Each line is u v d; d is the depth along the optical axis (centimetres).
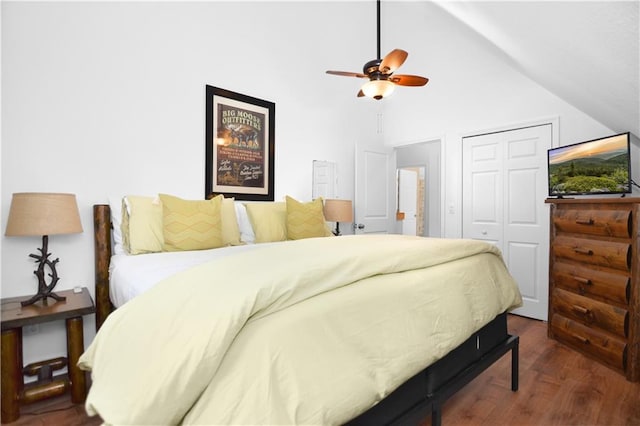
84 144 232
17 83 206
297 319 98
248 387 82
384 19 455
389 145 459
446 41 391
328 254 139
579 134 294
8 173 204
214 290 102
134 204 233
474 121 368
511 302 197
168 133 272
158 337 94
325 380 93
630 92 180
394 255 149
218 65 303
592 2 119
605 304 219
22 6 208
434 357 132
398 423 123
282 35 353
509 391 192
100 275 229
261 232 286
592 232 228
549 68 225
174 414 81
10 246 206
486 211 361
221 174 305
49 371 203
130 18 252
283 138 356
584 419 166
